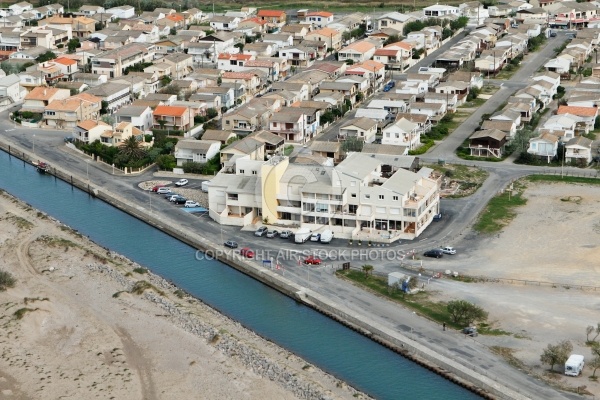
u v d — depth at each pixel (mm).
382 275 137500
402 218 151375
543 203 165750
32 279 139625
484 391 107312
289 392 108562
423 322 122625
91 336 122625
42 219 164625
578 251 144375
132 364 115938
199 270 143750
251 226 157875
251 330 124000
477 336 118562
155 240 155750
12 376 113625
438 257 143125
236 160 169625
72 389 110688
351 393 107688
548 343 116250
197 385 110875
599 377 108438
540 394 105188
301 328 124500
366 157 164625
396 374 112625
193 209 166375
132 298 132875
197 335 122312
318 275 138000
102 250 150750
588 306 126062
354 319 124375
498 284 133625
